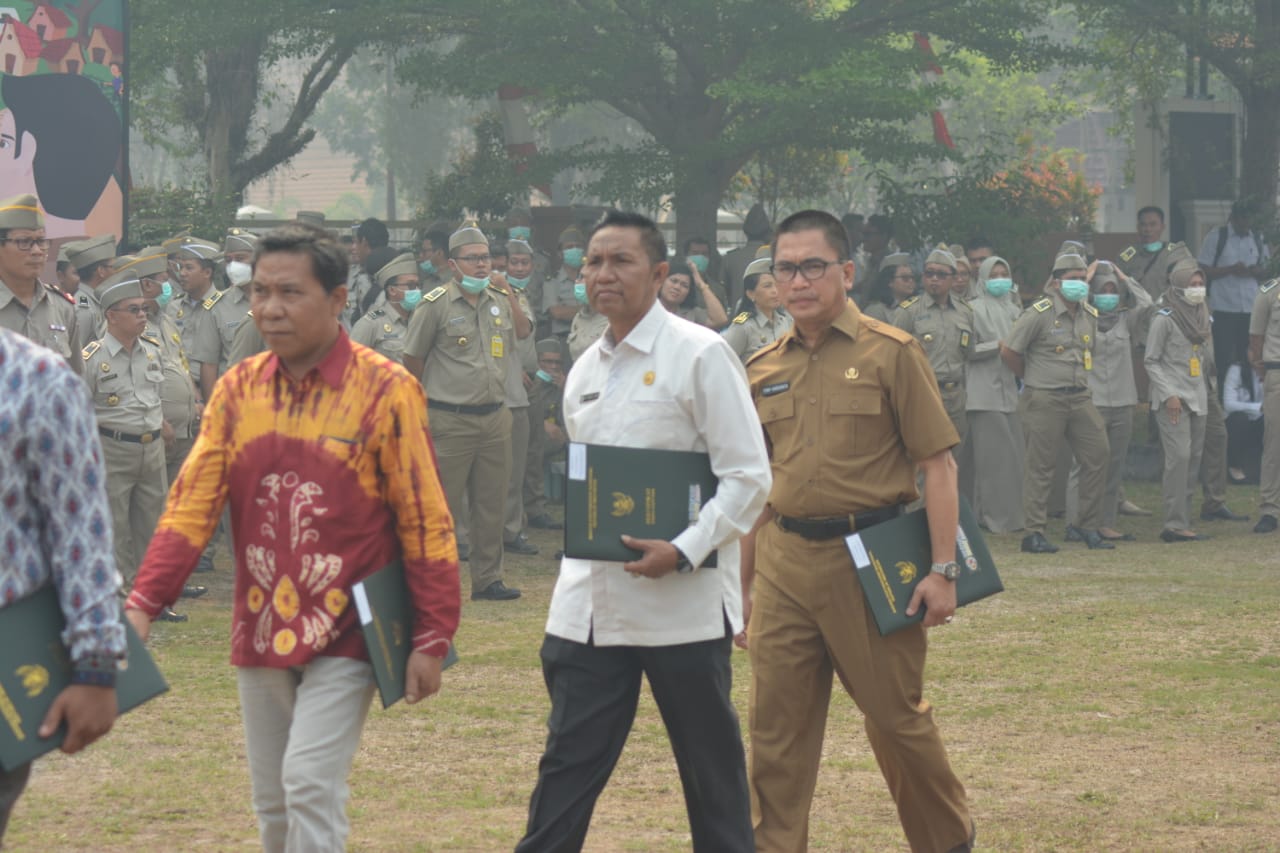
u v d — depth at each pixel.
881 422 5.32
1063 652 9.67
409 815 6.39
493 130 23.33
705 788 4.88
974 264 16.89
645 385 4.80
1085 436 14.20
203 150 23.92
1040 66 21.08
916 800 5.46
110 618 3.55
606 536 4.66
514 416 13.84
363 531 4.36
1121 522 15.91
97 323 11.39
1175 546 14.46
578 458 4.65
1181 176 22.84
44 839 5.94
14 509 3.52
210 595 11.80
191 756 7.21
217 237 20.39
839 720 8.13
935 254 14.88
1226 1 21.47
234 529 4.44
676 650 4.75
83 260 12.34
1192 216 22.75
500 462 11.72
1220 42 21.38
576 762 4.76
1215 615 10.86
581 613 4.77
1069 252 14.02
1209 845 6.05
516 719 8.02
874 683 5.30
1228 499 17.25
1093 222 28.83
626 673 4.80
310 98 23.75
